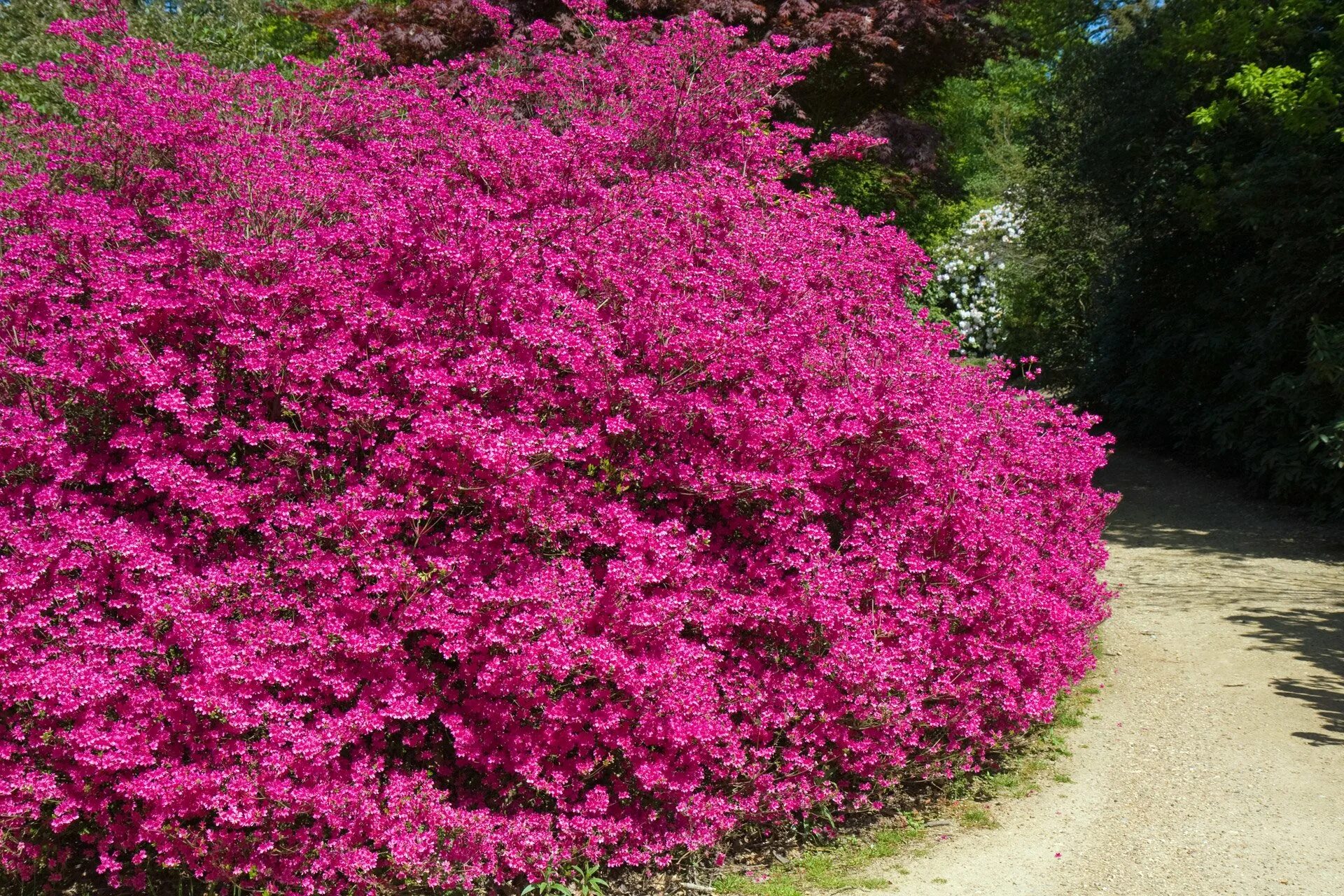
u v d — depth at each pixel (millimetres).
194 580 3455
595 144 4945
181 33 11672
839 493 4617
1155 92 12922
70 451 3678
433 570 3646
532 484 3783
